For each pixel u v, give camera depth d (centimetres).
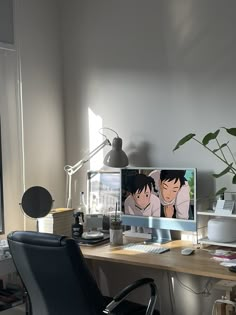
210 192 308
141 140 338
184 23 313
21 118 347
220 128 302
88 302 225
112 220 316
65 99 376
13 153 342
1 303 306
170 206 305
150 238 322
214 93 304
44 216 323
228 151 300
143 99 335
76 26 367
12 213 342
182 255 277
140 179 319
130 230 334
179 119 319
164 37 322
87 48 362
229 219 290
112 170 351
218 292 307
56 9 373
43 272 230
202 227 309
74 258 218
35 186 334
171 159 324
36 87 358
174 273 328
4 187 336
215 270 245
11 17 338
